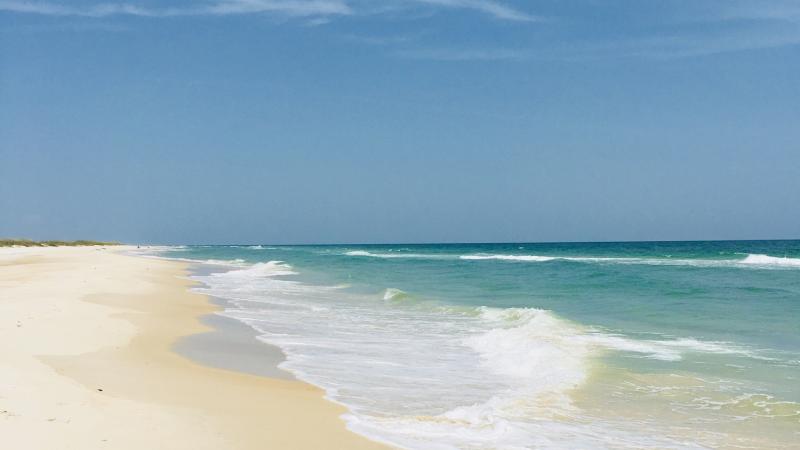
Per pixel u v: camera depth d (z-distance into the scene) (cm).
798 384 1202
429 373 1322
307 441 845
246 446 805
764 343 1608
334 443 844
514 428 946
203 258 8250
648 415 1020
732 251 8594
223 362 1400
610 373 1289
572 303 2527
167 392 1064
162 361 1357
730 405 1073
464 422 966
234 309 2423
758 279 3462
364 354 1526
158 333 1738
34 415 838
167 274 4359
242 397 1070
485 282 3634
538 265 5312
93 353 1364
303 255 9400
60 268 4366
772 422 988
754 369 1320
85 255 7450
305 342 1688
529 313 2042
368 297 2892
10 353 1273
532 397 1120
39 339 1460
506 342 1620
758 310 2216
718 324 1923
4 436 751
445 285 3481
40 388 975
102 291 2702
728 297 2611
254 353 1523
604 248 12444
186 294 2948
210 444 800
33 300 2181
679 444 889
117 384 1090
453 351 1567
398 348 1605
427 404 1080
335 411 1013
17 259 6128
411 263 6138
